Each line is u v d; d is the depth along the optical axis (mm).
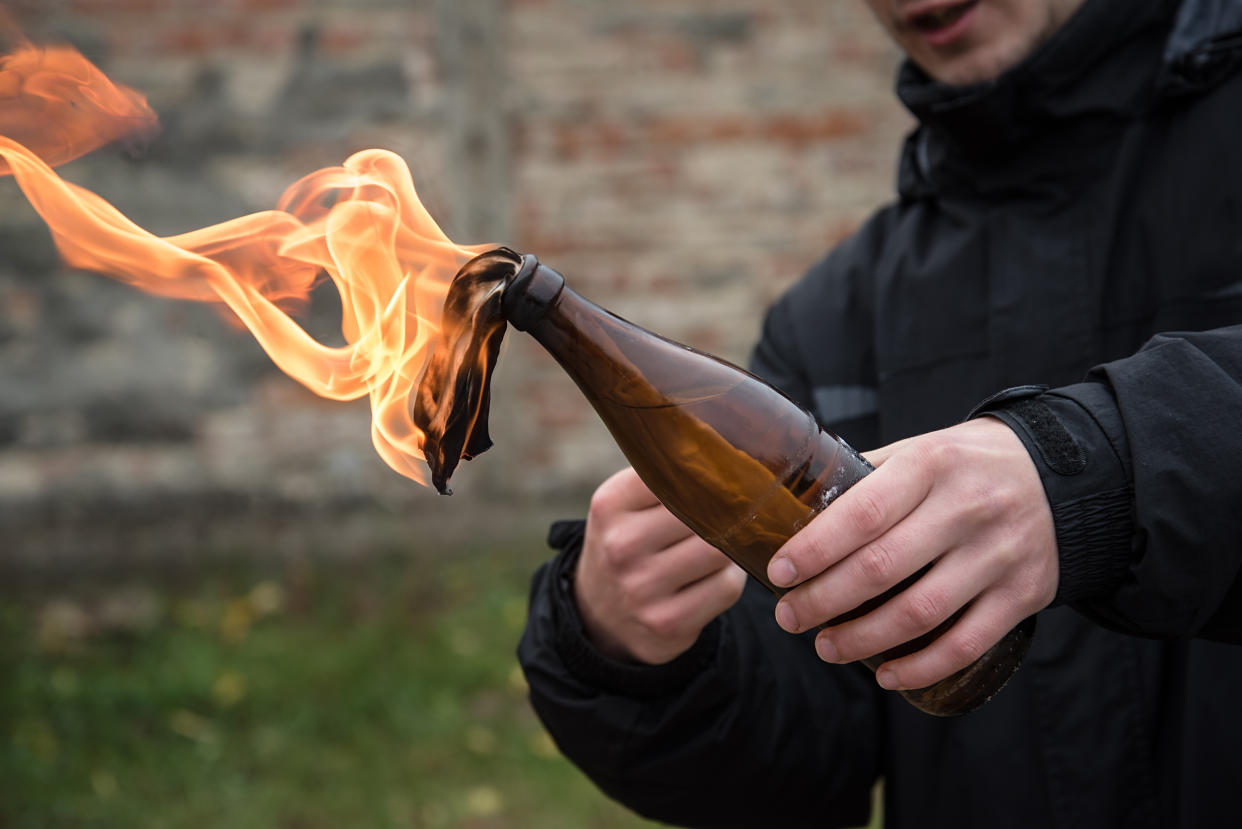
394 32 3393
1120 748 864
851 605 653
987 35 903
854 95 3490
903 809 945
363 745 2396
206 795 2209
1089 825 864
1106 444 679
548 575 878
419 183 1309
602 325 692
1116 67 907
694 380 696
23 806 2145
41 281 3305
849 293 1026
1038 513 664
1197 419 679
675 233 3525
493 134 3473
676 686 850
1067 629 882
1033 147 922
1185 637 694
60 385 3328
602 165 3506
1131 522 673
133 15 3264
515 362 3512
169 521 3357
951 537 654
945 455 658
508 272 688
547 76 3484
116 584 3182
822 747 933
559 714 858
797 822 950
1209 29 890
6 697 2549
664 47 3482
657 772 868
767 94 3494
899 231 1010
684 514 716
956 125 923
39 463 3332
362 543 3316
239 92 3322
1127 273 899
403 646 2807
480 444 694
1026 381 909
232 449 3396
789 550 651
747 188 3520
